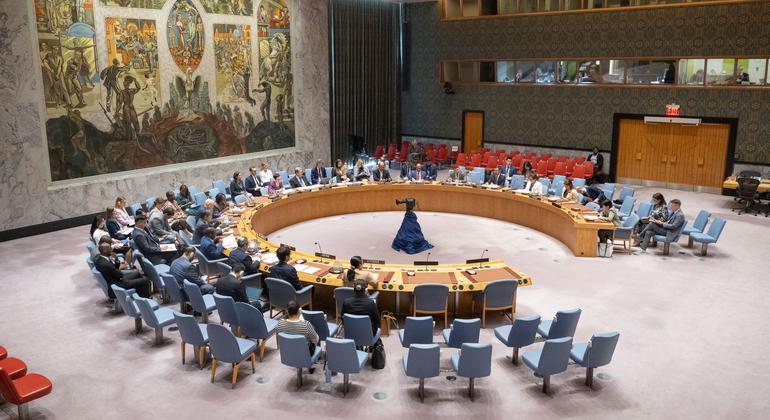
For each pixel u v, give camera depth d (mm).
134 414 7641
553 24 23219
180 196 15961
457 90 26422
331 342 7668
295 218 17562
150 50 17734
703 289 11922
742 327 10164
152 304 9656
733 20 19625
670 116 21250
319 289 10828
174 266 10547
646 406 7789
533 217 16750
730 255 14133
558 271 13055
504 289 9898
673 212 14141
